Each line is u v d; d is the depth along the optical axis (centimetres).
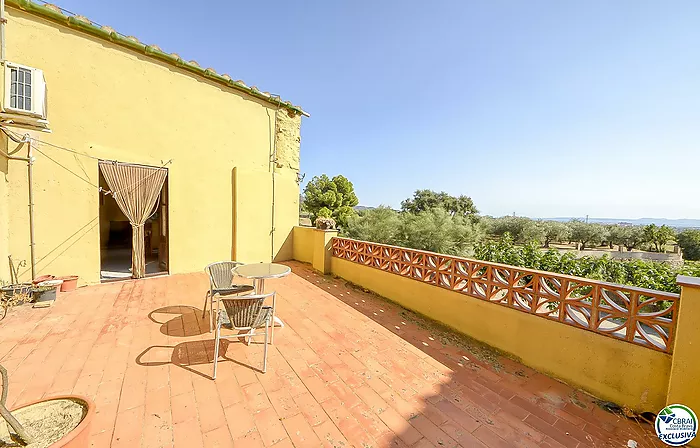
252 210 641
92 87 436
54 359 240
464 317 329
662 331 193
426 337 321
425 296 380
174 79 521
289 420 182
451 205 2403
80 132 429
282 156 702
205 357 256
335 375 238
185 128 539
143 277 504
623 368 210
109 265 604
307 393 212
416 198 2548
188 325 321
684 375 175
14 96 294
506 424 188
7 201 375
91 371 225
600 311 223
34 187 397
